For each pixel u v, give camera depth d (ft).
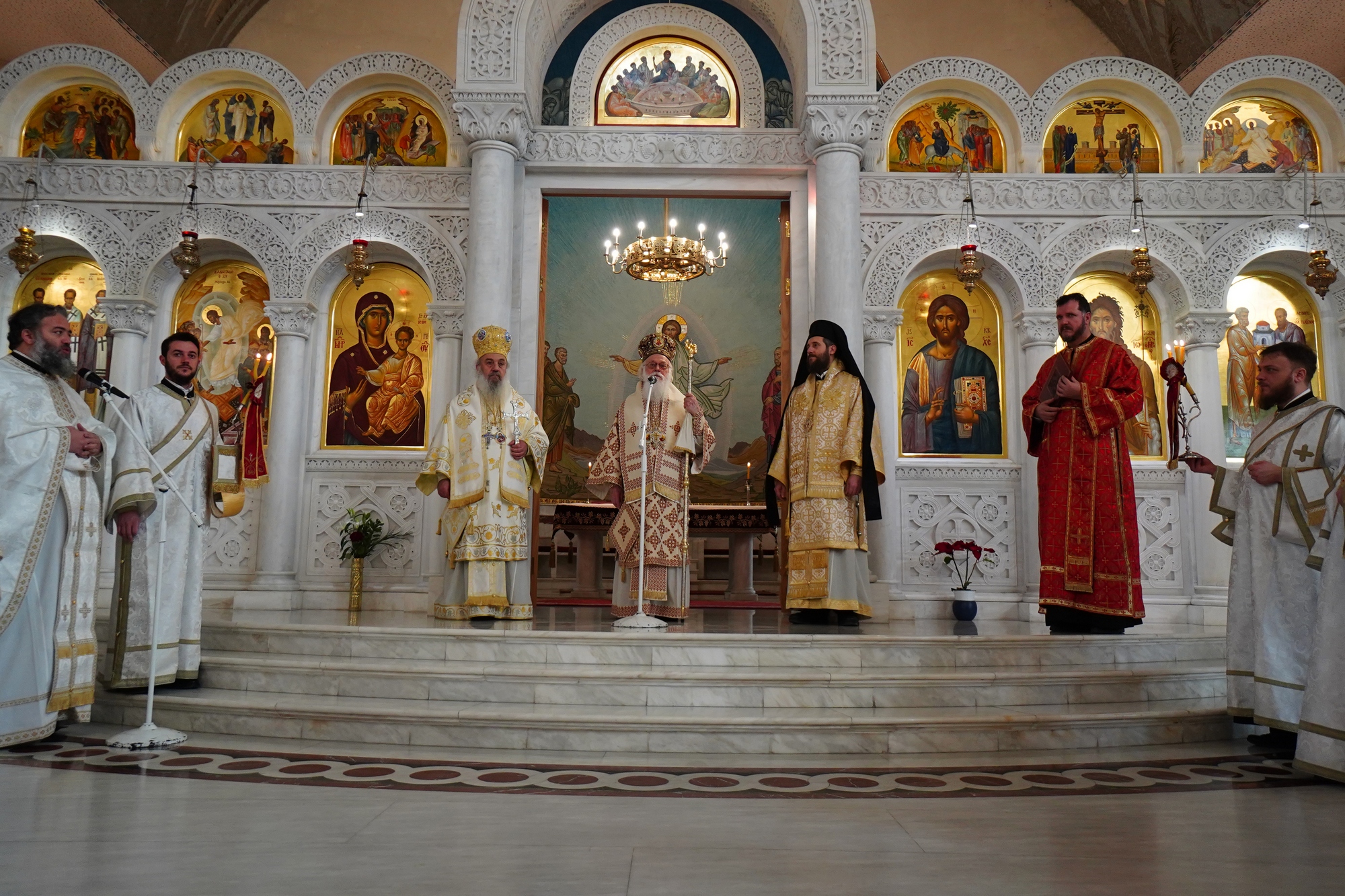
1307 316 30.48
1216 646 20.40
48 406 15.57
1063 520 20.76
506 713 15.69
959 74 30.50
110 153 30.96
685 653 18.25
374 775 13.37
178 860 9.05
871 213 29.89
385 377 30.27
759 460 42.60
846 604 22.90
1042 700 17.47
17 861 8.95
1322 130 30.78
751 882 8.58
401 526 29.09
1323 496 15.02
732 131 30.63
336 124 30.99
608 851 9.59
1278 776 13.96
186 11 34.47
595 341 43.29
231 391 30.32
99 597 27.96
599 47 31.96
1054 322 29.25
